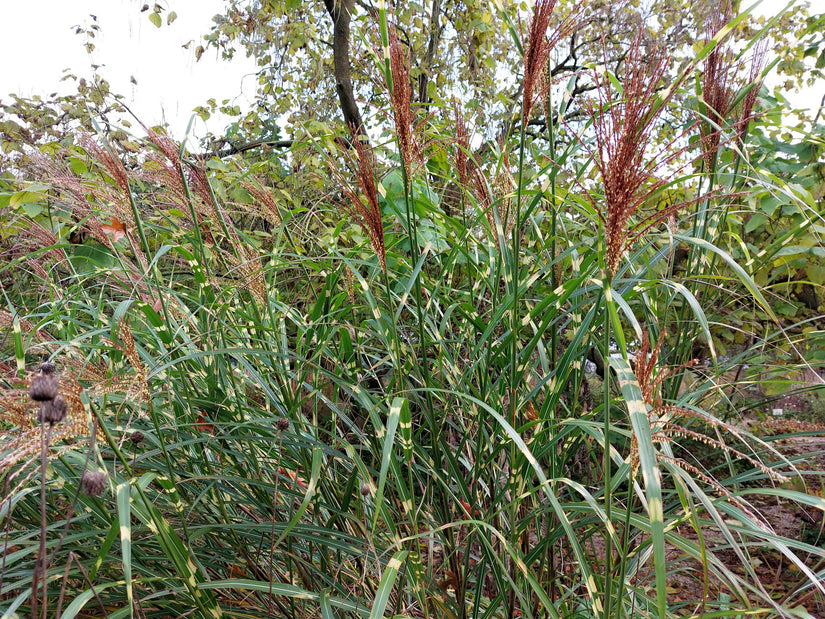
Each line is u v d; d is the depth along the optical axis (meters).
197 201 1.97
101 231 1.88
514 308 1.44
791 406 2.95
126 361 1.94
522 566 1.23
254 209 2.21
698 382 1.82
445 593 1.68
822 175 2.85
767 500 3.09
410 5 5.35
